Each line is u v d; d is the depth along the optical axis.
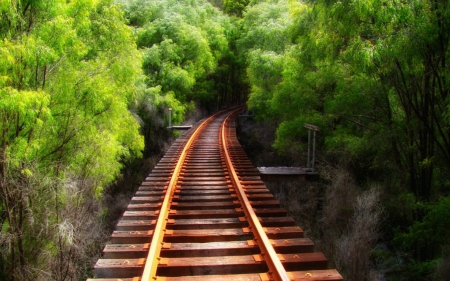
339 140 12.34
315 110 15.29
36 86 7.31
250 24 31.59
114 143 10.54
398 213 10.35
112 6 11.20
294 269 4.75
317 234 10.83
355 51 7.45
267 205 7.52
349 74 11.72
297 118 15.01
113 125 10.86
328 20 8.49
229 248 5.32
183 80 27.42
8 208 6.72
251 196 8.09
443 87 8.34
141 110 23.62
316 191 13.35
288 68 15.73
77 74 8.62
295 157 16.48
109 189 18.08
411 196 9.14
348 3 7.36
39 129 7.53
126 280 4.26
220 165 12.23
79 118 8.65
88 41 10.43
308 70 13.92
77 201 7.76
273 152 21.98
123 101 11.92
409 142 9.86
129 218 6.79
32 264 7.18
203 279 4.30
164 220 6.30
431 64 7.83
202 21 39.25
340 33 8.06
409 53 7.27
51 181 7.36
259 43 26.16
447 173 9.61
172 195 8.30
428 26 6.80
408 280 8.07
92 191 9.50
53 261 7.23
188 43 29.92
